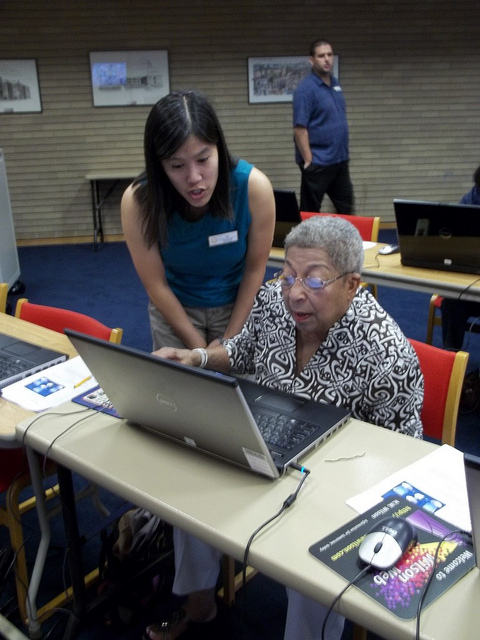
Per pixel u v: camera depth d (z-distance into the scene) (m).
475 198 3.14
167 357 1.51
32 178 6.50
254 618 1.82
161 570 1.83
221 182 1.67
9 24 6.01
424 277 2.59
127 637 1.78
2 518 1.76
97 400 1.52
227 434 1.13
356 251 1.33
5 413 1.50
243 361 1.61
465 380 2.98
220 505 1.09
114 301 4.75
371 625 0.85
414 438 1.29
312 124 5.37
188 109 1.49
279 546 0.98
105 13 6.09
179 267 1.90
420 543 0.98
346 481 1.15
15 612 1.85
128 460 1.25
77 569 1.68
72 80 6.23
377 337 1.36
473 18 6.45
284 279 1.36
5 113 6.25
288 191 2.91
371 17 6.35
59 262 5.90
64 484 1.57
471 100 6.71
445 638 0.80
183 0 6.13
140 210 1.75
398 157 6.83
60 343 1.95
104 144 6.46
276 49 6.38
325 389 1.41
